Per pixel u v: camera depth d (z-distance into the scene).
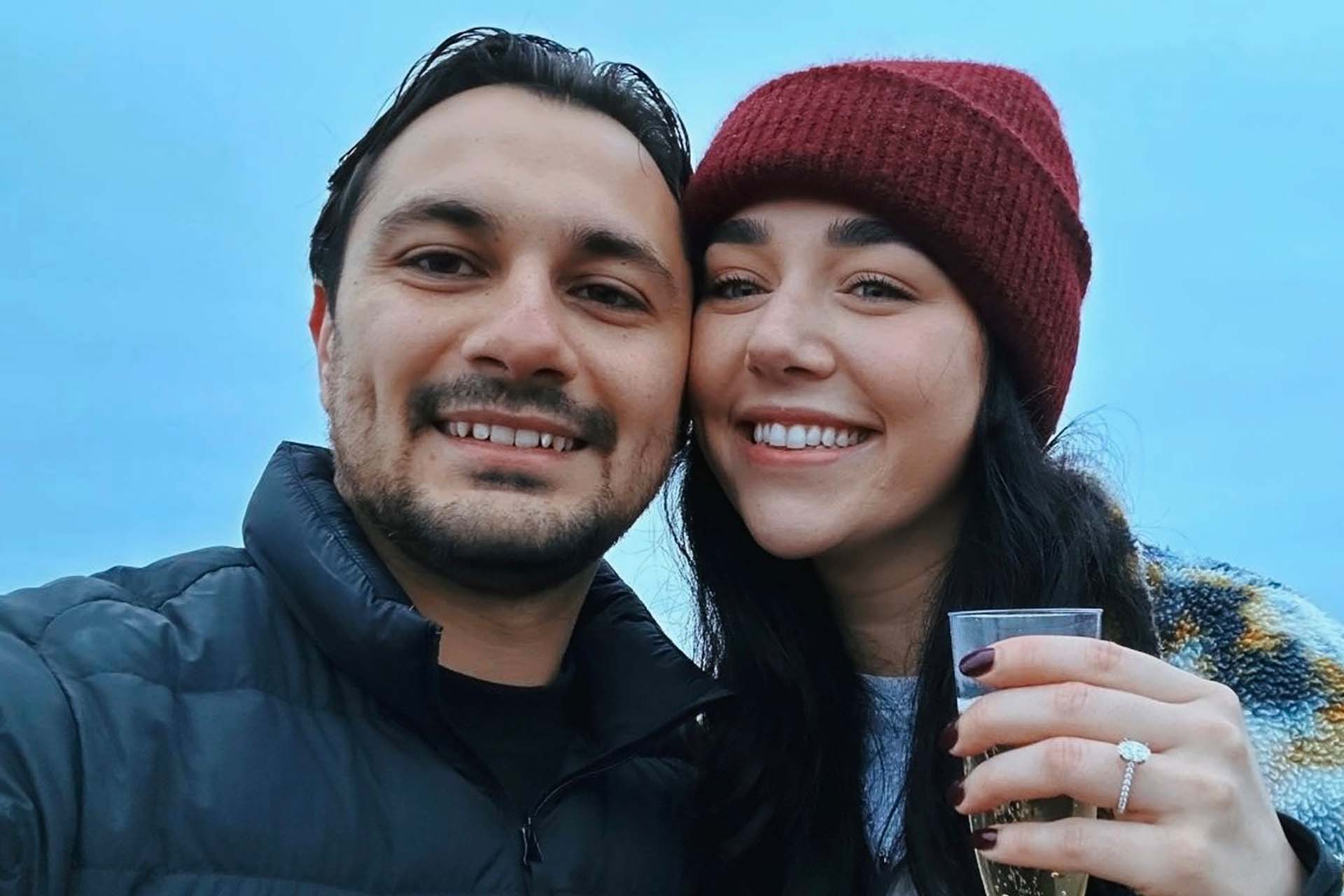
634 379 0.56
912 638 0.60
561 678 0.58
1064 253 0.60
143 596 0.53
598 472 0.56
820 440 0.58
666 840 0.56
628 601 0.61
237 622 0.52
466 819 0.50
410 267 0.56
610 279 0.57
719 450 0.60
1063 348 0.61
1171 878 0.42
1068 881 0.44
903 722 0.60
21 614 0.49
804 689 0.60
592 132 0.58
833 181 0.56
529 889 0.51
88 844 0.45
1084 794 0.42
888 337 0.56
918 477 0.57
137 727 0.47
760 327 0.57
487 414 0.54
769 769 0.59
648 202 0.59
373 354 0.55
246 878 0.46
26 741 0.45
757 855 0.58
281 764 0.49
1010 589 0.57
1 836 0.43
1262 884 0.43
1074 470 0.60
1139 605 0.57
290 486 0.56
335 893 0.47
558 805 0.54
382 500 0.54
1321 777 0.51
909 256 0.57
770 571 0.63
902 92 0.57
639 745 0.55
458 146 0.56
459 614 0.56
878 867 0.57
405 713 0.51
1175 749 0.43
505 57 0.59
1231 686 0.54
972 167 0.57
